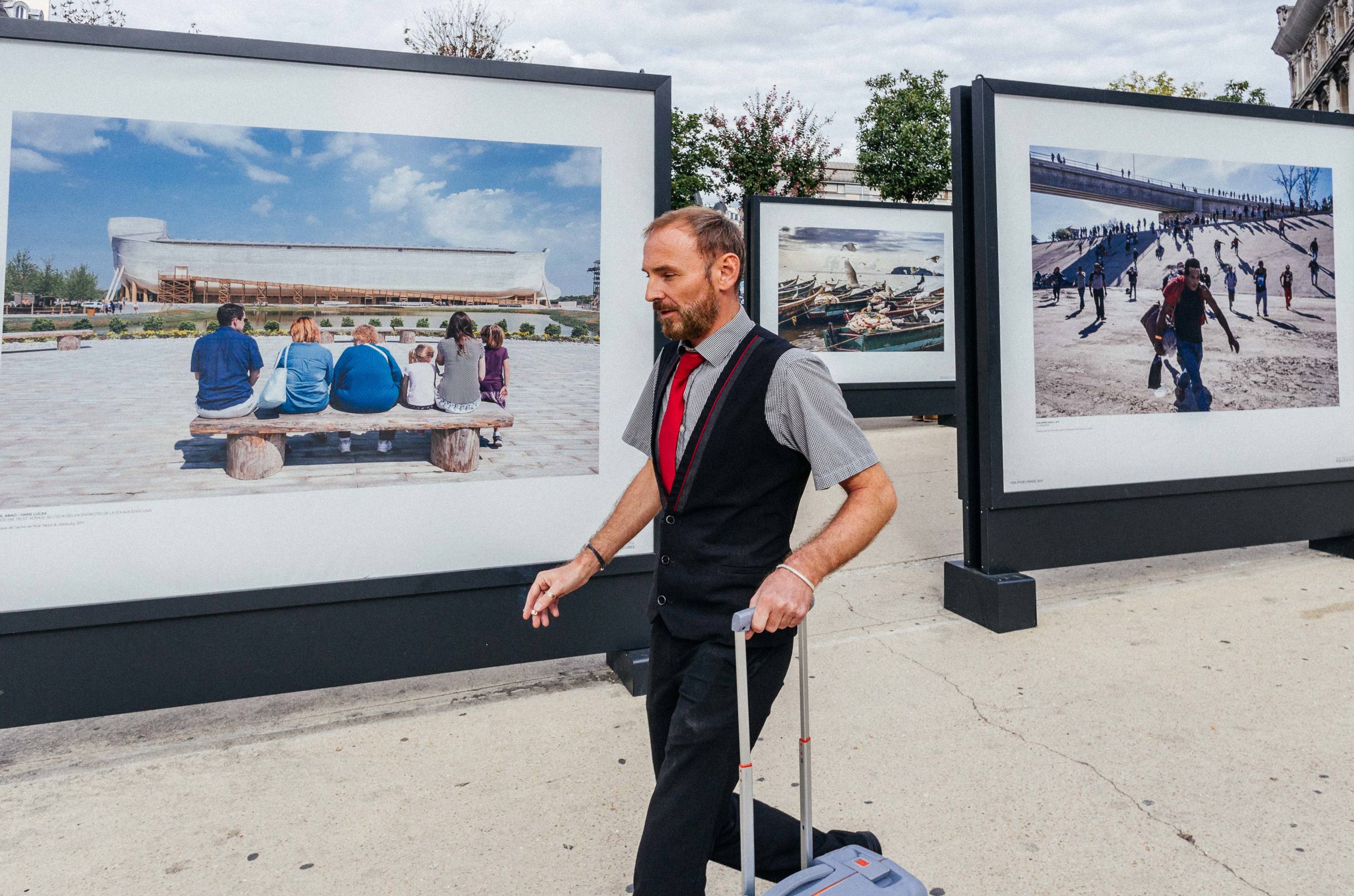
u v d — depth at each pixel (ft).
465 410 10.99
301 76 10.18
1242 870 7.17
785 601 4.47
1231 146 15.52
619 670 11.94
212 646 10.05
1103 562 14.89
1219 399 15.71
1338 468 16.56
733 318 5.34
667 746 5.12
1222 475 15.72
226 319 10.00
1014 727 10.02
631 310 11.68
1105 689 11.05
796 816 8.11
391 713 10.96
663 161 11.68
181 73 9.75
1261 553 17.87
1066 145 14.26
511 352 11.18
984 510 13.93
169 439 9.85
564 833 8.00
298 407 10.31
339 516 10.51
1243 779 8.68
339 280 10.41
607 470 11.66
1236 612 14.03
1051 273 14.26
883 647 12.93
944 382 42.09
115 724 10.73
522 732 10.25
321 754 9.77
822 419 4.89
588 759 9.52
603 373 11.59
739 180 59.31
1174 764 9.04
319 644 10.45
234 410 10.06
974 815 8.11
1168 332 15.19
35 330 9.36
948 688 11.27
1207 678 11.31
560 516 11.49
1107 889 6.95
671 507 5.31
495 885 7.20
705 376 5.28
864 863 4.73
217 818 8.36
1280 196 15.89
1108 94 14.39
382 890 7.14
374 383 10.62
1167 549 15.25
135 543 9.76
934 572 17.47
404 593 10.68
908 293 41.27
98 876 7.39
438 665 10.97
